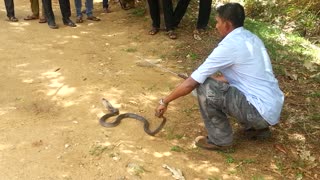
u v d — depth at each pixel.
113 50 3.68
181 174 2.07
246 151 2.29
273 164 2.20
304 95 2.95
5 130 2.38
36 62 3.34
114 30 4.20
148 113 2.65
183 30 4.17
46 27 4.24
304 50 3.88
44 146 2.25
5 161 2.11
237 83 2.14
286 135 2.46
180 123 2.54
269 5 5.00
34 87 2.92
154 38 3.97
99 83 3.02
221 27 2.11
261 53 2.12
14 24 4.30
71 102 2.73
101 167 2.10
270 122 2.13
